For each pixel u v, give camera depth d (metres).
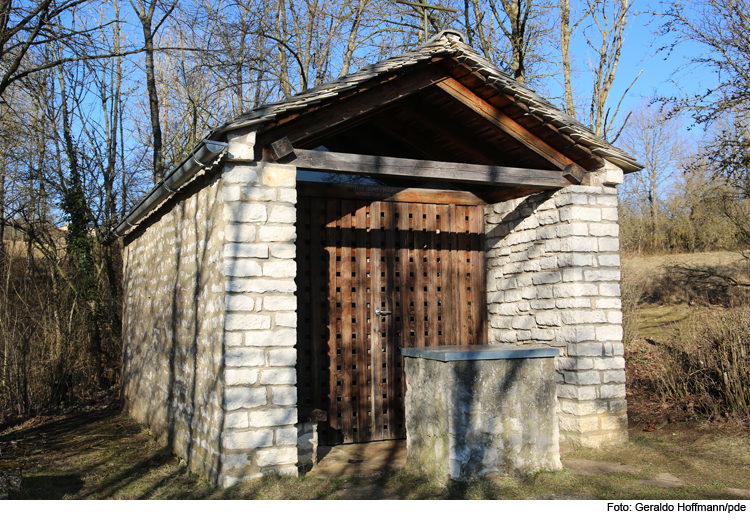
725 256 18.44
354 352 6.82
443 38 5.72
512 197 7.29
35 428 8.75
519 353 4.97
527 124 6.27
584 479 4.95
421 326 7.23
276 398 5.03
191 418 5.92
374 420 6.81
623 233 22.44
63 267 13.24
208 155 5.06
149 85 13.51
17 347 10.31
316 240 6.73
